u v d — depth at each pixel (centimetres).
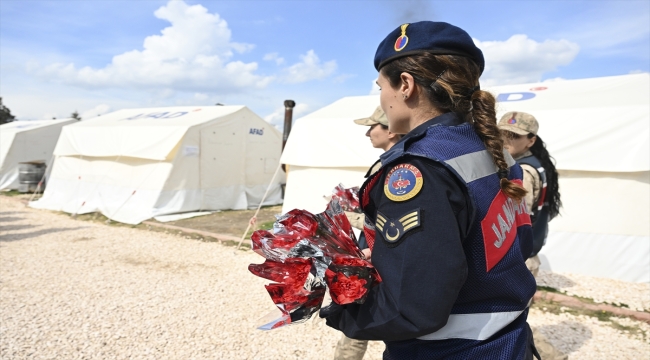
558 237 592
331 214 130
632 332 402
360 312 107
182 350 357
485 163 109
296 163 806
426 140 108
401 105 119
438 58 112
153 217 961
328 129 785
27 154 1575
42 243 748
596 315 439
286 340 376
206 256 677
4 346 355
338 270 105
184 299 477
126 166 1070
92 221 981
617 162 550
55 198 1191
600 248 568
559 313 445
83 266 604
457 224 98
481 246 105
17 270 578
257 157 1238
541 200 265
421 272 94
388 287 98
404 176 102
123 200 1041
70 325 401
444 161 101
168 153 991
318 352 355
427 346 111
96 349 355
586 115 576
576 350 362
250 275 576
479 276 105
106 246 732
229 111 1166
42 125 1634
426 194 98
